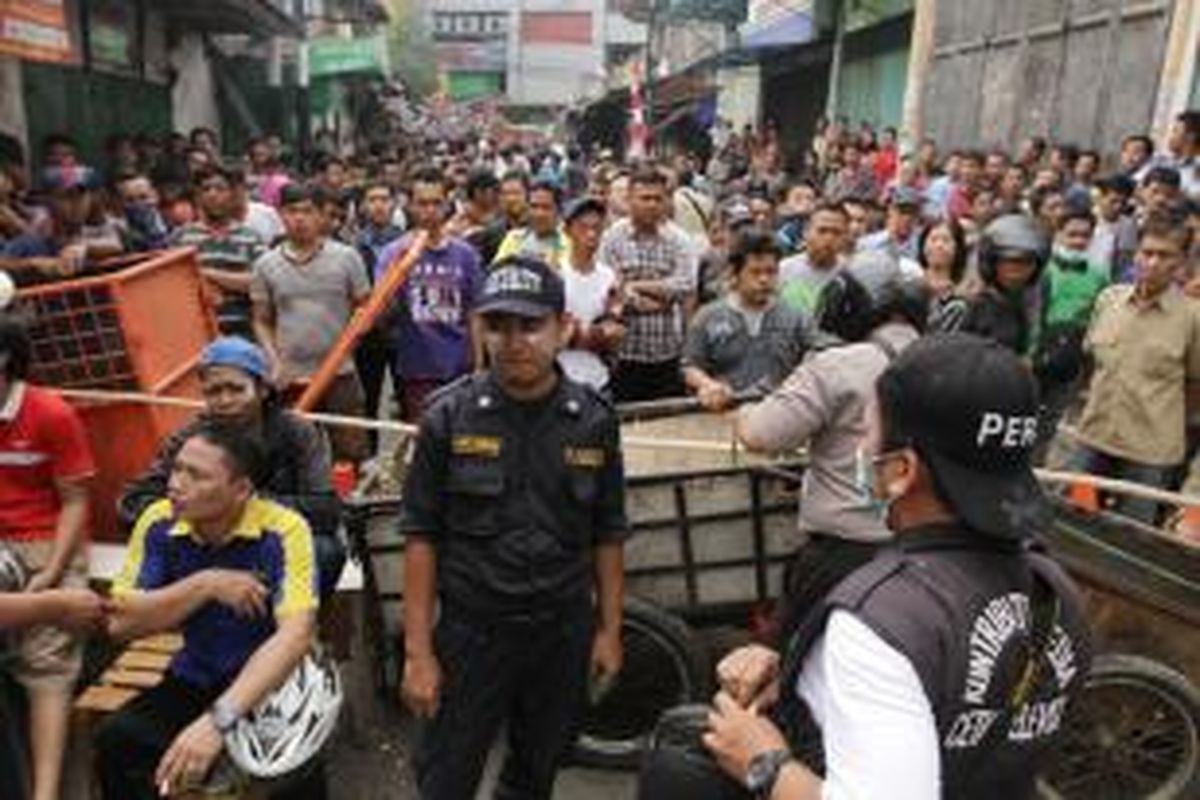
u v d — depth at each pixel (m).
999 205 9.07
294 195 6.00
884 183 14.43
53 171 7.46
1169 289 5.54
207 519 3.21
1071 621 1.71
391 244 6.96
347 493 4.38
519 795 3.43
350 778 4.07
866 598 1.58
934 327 4.66
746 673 1.96
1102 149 11.60
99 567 4.24
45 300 4.36
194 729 3.00
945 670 1.53
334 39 30.05
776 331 5.03
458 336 6.41
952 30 16.30
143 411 4.41
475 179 8.31
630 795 3.98
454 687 3.18
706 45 37.78
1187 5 10.06
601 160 18.78
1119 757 3.74
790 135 26.08
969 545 1.61
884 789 1.47
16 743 3.43
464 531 3.09
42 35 8.82
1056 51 12.86
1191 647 3.69
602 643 3.30
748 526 3.97
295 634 3.16
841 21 21.53
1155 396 5.54
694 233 8.62
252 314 6.35
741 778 1.75
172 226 8.91
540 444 3.07
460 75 86.19
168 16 17.03
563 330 3.10
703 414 4.98
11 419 3.72
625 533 3.26
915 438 1.61
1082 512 4.02
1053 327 5.83
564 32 84.69
